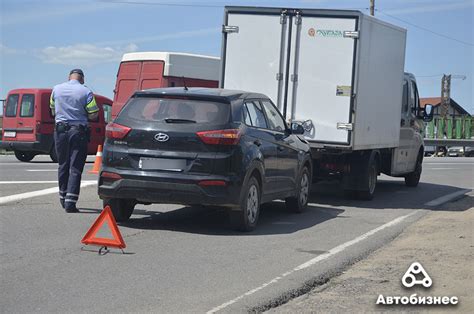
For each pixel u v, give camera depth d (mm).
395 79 15062
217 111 9320
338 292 6801
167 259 7855
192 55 20547
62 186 10938
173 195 9094
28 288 6508
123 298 6270
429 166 27219
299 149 11703
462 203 14359
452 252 8648
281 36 12977
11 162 21672
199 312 5934
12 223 9664
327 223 10984
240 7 13195
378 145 14148
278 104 12992
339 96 12672
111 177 9344
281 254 8383
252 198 9789
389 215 12188
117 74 21031
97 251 8102
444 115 67438
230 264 7738
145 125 9281
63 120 10648
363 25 12703
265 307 6168
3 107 22312
